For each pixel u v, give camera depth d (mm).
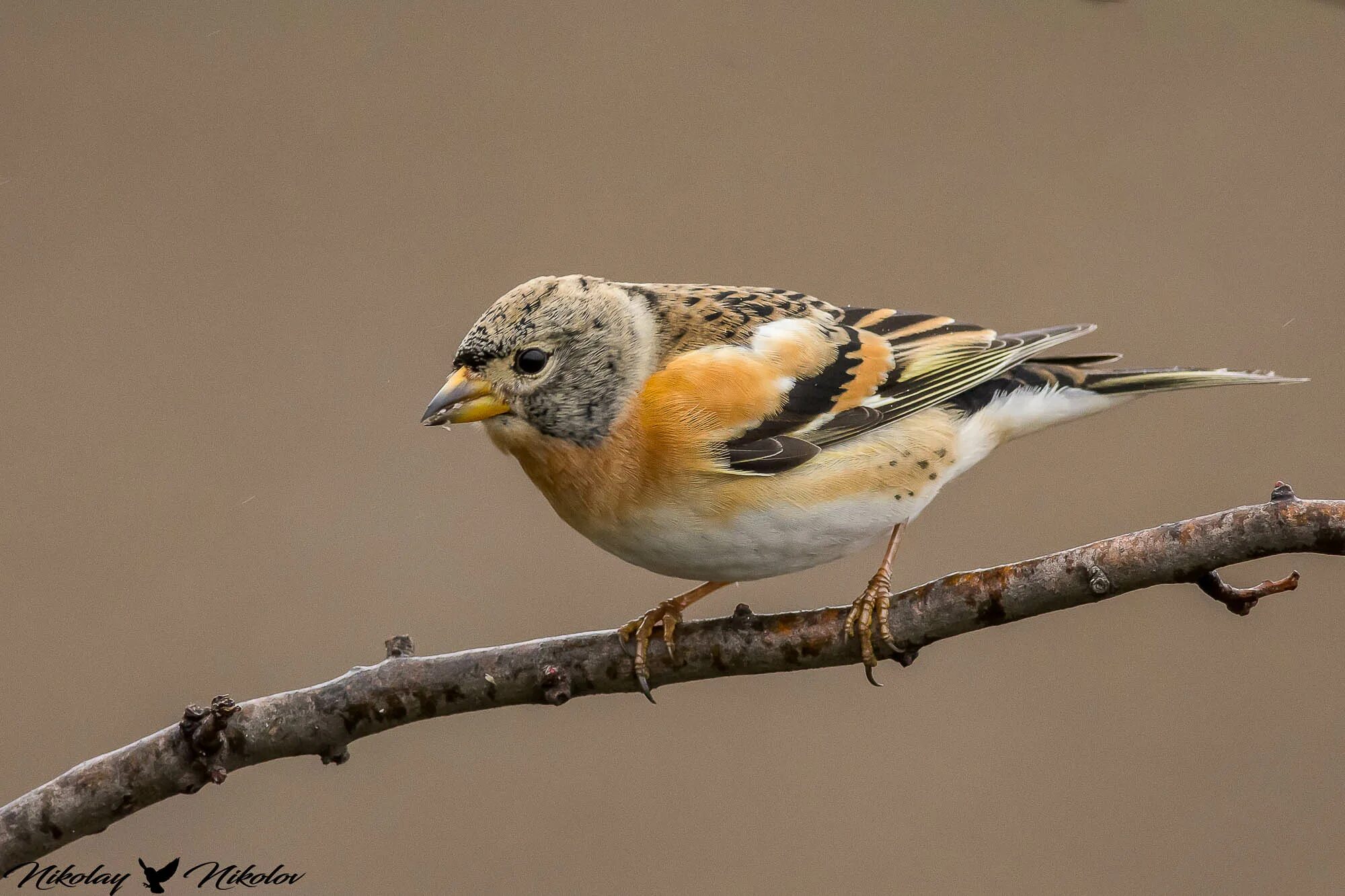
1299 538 3654
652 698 3689
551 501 3707
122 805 3676
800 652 3686
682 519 3697
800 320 3717
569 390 3697
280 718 3680
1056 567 3670
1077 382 3730
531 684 3686
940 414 3717
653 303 3713
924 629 3678
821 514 3699
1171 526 3664
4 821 3676
